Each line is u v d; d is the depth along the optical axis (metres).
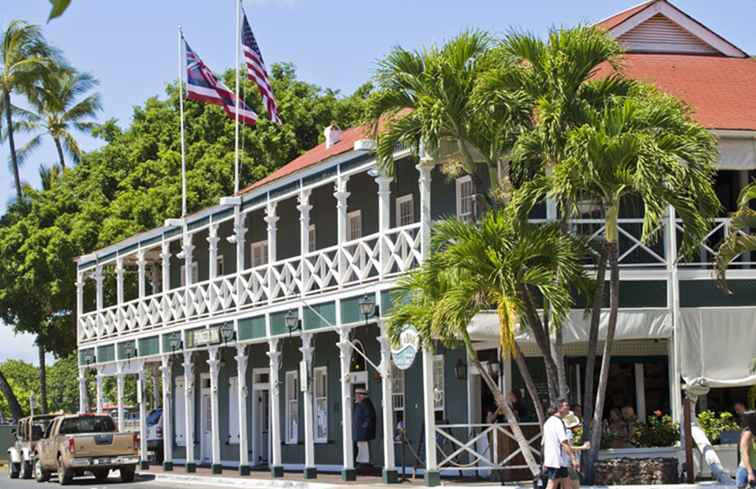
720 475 21.39
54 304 49.31
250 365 35.25
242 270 30.80
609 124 19.94
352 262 25.80
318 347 31.67
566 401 19.75
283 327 28.31
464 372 25.55
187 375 33.41
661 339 24.45
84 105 60.75
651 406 25.25
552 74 20.27
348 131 37.38
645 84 21.20
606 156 19.44
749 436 17.30
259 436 34.78
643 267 23.69
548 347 20.97
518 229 20.22
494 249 19.92
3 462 49.12
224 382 36.94
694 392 22.88
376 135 21.75
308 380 27.39
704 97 26.02
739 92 26.64
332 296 26.30
